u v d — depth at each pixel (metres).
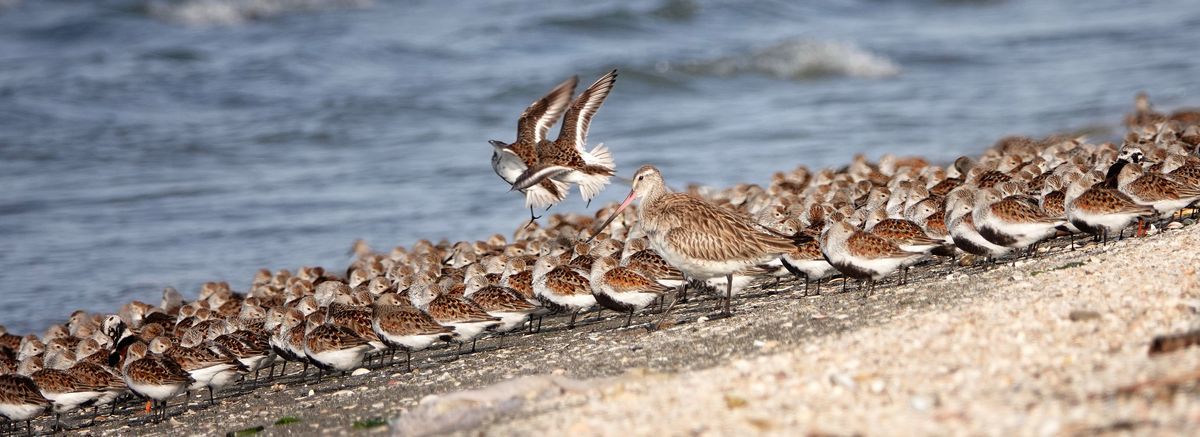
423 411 13.55
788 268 19.19
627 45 56.41
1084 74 50.72
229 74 50.06
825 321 15.80
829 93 50.97
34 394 17.64
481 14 60.59
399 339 18.00
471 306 18.27
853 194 24.89
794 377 12.46
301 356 18.62
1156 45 55.69
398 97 47.72
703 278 17.80
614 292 18.56
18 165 39.31
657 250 17.62
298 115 45.66
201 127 44.19
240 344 18.97
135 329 22.08
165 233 32.78
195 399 18.86
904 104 47.66
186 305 22.92
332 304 19.59
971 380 11.55
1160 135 26.86
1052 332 12.99
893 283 18.75
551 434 11.51
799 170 29.94
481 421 12.80
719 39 58.53
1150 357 11.40
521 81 49.41
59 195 36.50
